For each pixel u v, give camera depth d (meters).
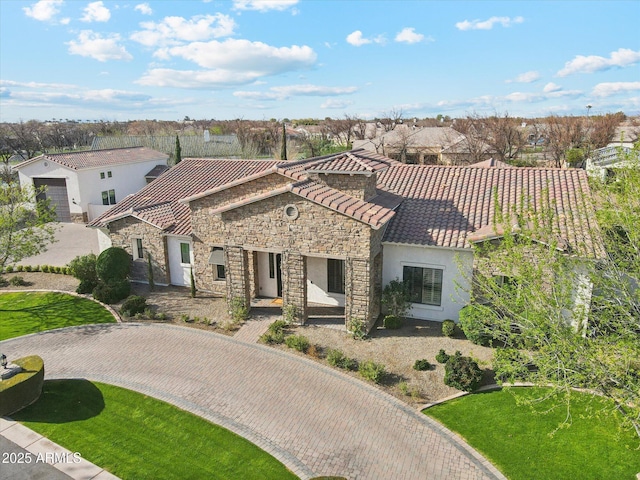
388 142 82.00
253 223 27.16
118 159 60.06
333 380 22.27
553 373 14.73
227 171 39.75
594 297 14.90
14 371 20.11
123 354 24.62
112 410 19.83
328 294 30.34
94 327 27.95
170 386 21.66
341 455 17.41
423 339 25.89
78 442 17.83
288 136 126.25
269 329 26.78
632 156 15.41
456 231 27.03
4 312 30.36
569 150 72.69
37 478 15.89
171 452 17.44
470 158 72.75
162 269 34.06
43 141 108.19
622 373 13.39
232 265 28.25
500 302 16.11
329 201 24.95
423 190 31.62
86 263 33.84
